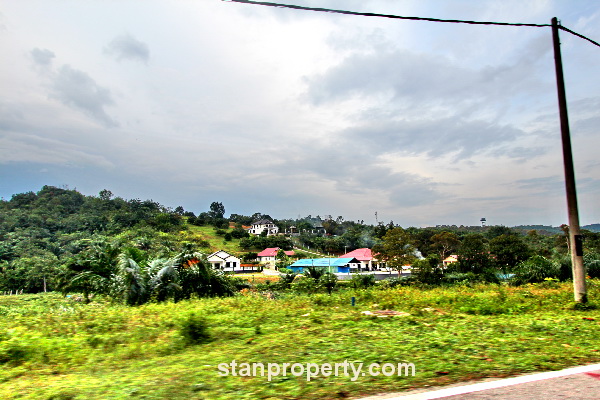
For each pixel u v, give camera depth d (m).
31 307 16.73
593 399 3.12
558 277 22.17
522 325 6.84
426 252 74.56
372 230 120.00
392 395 3.30
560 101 9.58
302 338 6.04
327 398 3.31
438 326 6.87
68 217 107.44
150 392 3.57
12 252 69.50
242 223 157.38
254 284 37.94
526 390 3.35
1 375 4.62
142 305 14.38
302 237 114.56
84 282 20.12
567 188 9.52
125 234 80.88
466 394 3.27
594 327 6.51
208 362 4.71
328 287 26.12
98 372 4.66
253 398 3.36
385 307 10.79
